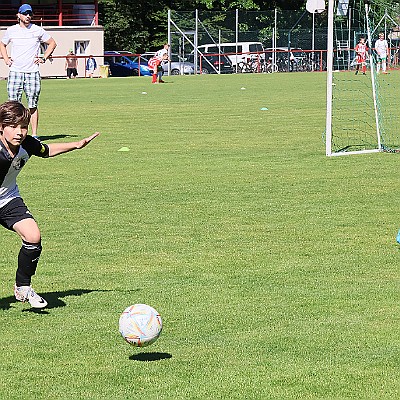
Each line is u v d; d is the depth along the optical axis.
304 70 103.25
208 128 35.94
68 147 12.00
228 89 64.69
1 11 103.25
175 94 59.25
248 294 12.90
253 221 17.97
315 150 28.92
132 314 9.92
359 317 11.81
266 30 103.88
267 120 39.50
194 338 10.98
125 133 34.22
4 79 92.25
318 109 45.38
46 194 21.12
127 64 105.31
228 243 16.11
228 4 117.94
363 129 35.78
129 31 117.81
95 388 9.42
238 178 23.20
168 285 13.39
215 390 9.34
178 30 100.31
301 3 116.31
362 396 9.20
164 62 98.31
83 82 81.25
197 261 14.84
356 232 16.92
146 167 25.25
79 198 20.58
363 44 75.81
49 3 105.25
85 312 12.06
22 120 11.11
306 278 13.76
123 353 10.46
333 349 10.59
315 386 9.45
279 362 10.15
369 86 62.97
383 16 75.62
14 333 11.22
